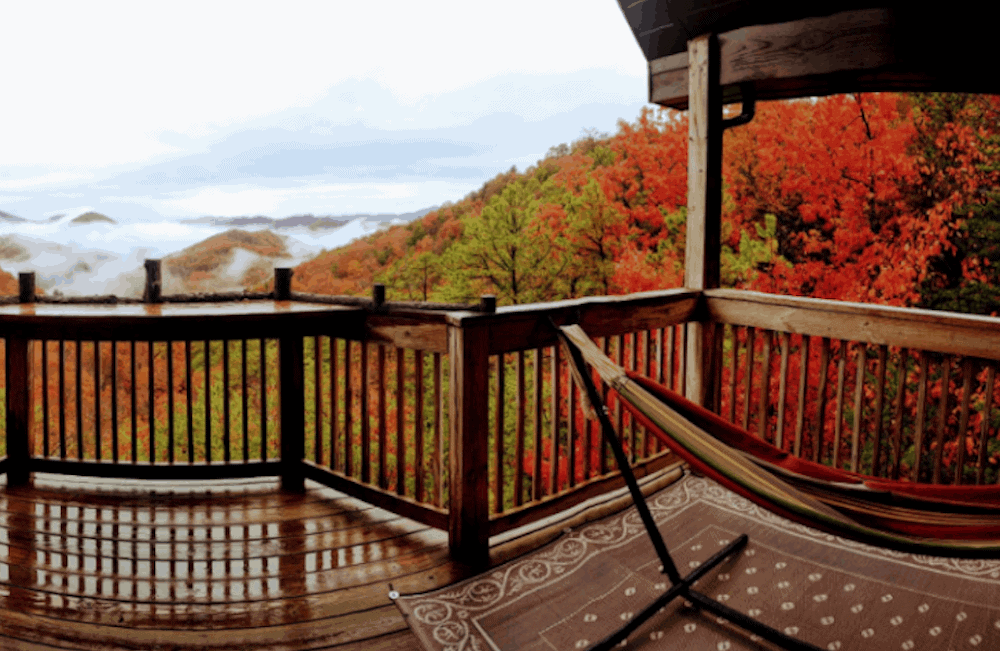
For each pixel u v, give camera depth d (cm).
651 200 1411
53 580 264
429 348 296
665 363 376
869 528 202
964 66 335
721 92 383
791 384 930
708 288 384
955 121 1020
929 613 239
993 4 323
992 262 976
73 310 338
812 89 410
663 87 424
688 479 360
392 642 226
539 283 1582
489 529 285
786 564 273
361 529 311
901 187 1041
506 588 258
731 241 1258
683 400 242
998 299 938
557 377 314
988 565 272
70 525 314
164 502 342
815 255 1188
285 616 240
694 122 384
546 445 1207
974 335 287
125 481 370
